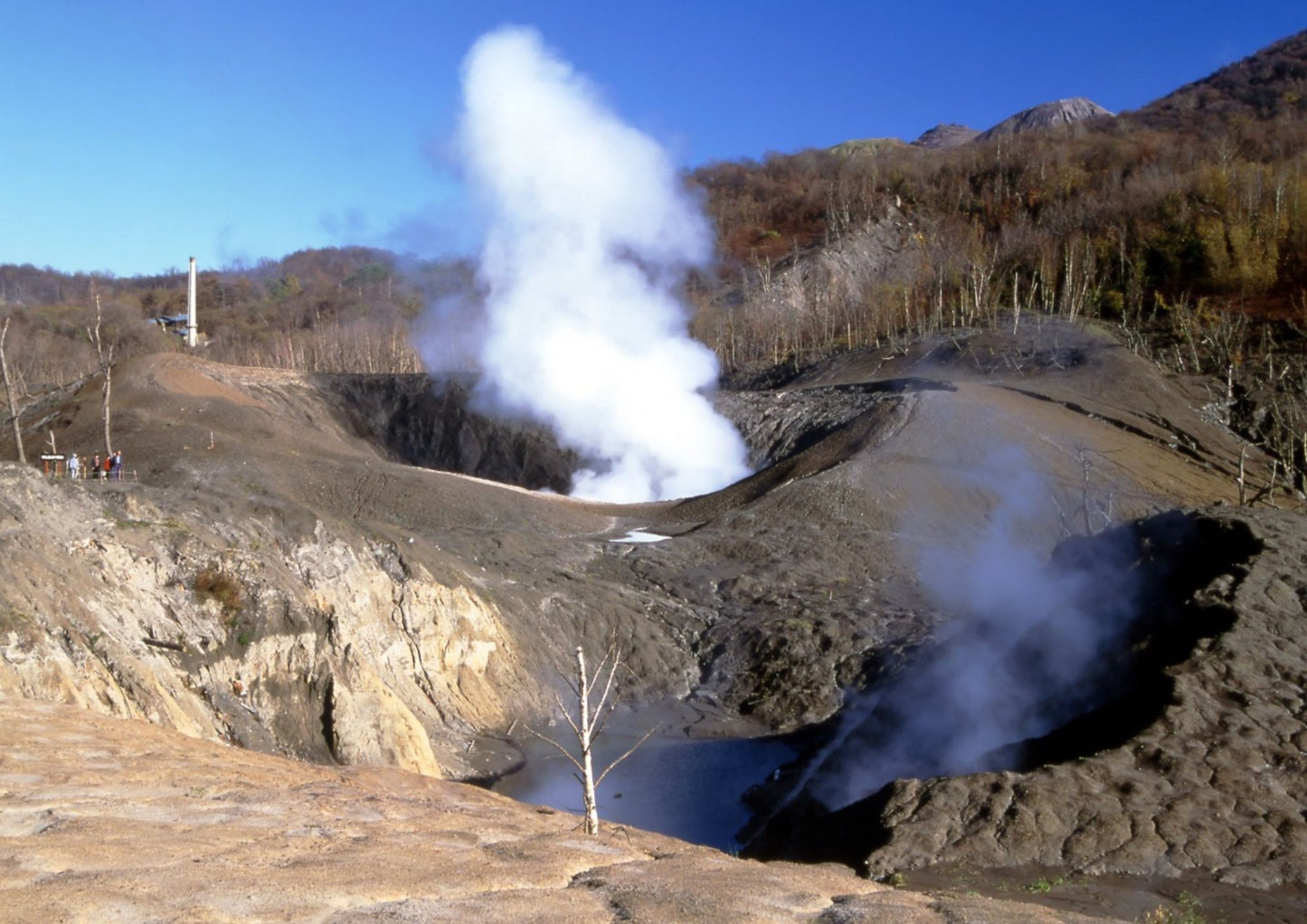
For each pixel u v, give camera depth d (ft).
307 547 103.19
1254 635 83.20
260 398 234.17
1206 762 72.49
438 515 170.60
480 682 112.88
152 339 380.37
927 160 525.34
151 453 183.83
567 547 157.07
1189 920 56.75
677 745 108.99
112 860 33.94
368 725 82.38
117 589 76.84
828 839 75.05
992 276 344.90
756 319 341.82
